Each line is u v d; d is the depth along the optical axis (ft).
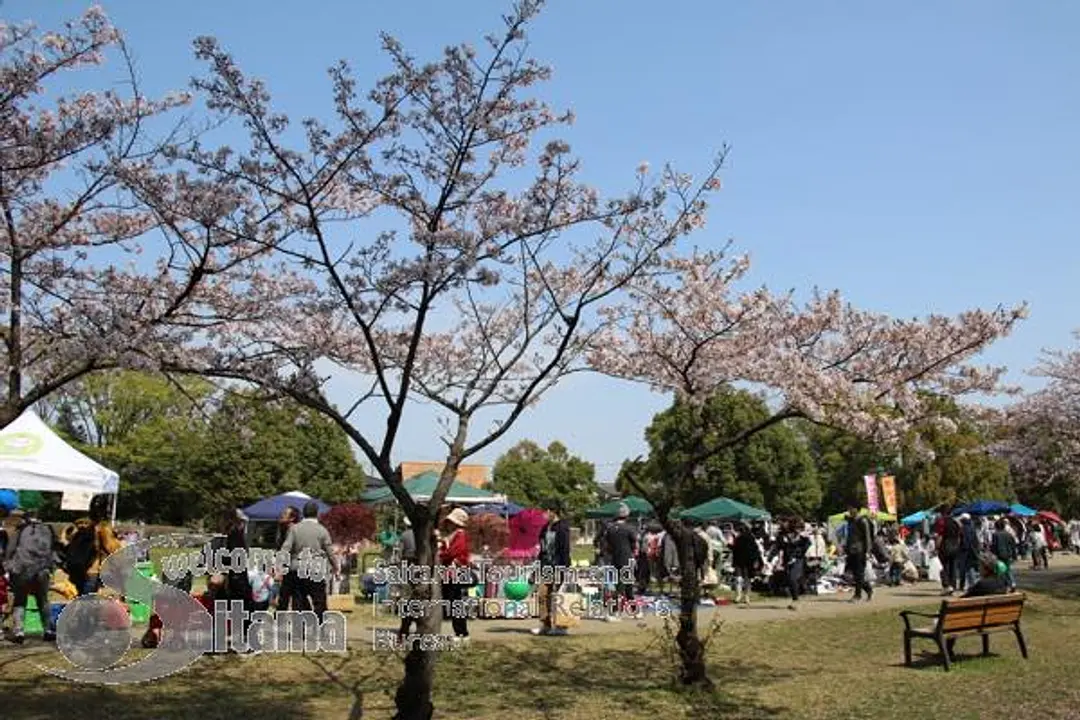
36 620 42.86
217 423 32.07
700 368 35.83
